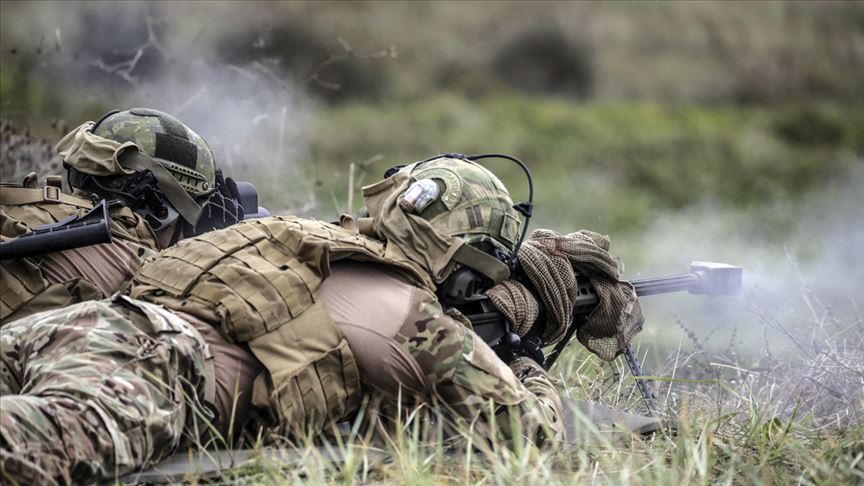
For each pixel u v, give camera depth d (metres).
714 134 70.25
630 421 14.48
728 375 19.09
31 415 10.37
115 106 38.53
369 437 12.49
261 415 12.66
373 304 12.89
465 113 72.00
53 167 25.33
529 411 12.90
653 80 85.69
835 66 87.50
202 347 12.16
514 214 14.00
